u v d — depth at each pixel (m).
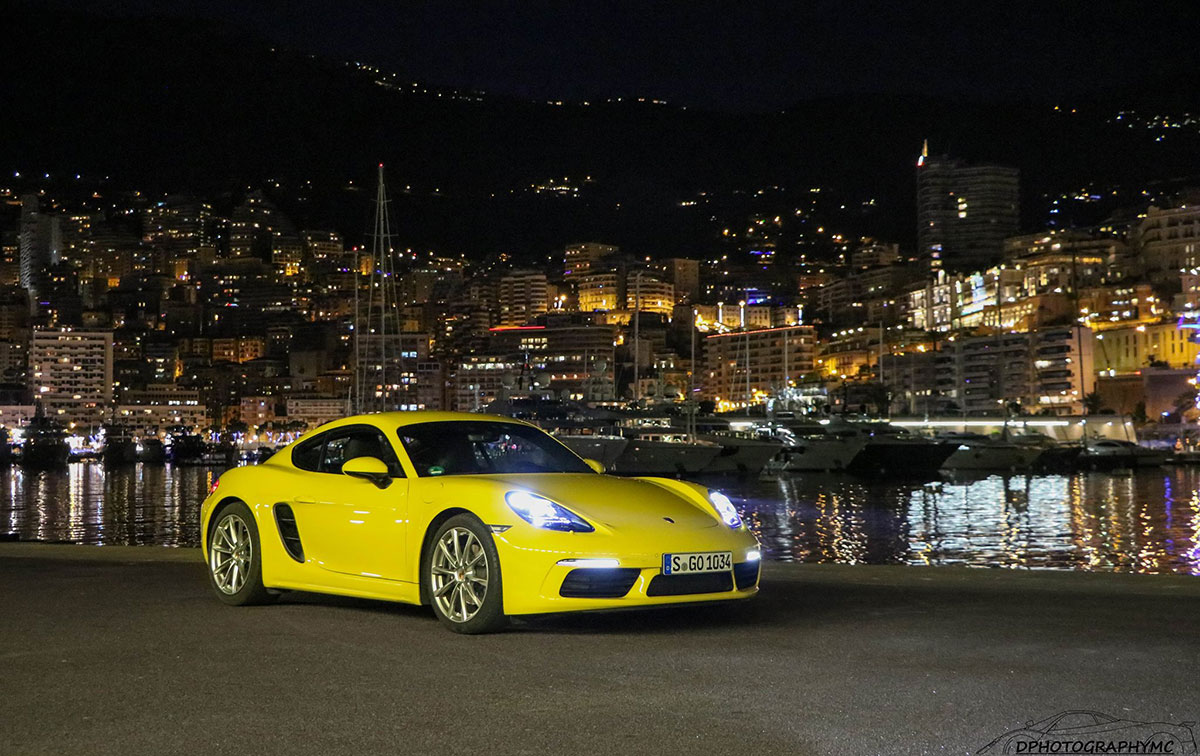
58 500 101.62
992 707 4.62
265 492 7.73
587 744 4.11
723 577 6.64
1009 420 149.25
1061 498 76.50
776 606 7.59
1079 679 5.15
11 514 83.31
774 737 4.20
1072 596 8.27
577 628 6.62
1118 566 37.81
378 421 7.64
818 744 4.10
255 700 4.80
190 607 7.69
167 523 73.88
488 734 4.25
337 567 7.31
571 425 107.50
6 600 8.05
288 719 4.48
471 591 6.49
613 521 6.45
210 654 5.85
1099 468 126.81
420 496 6.86
